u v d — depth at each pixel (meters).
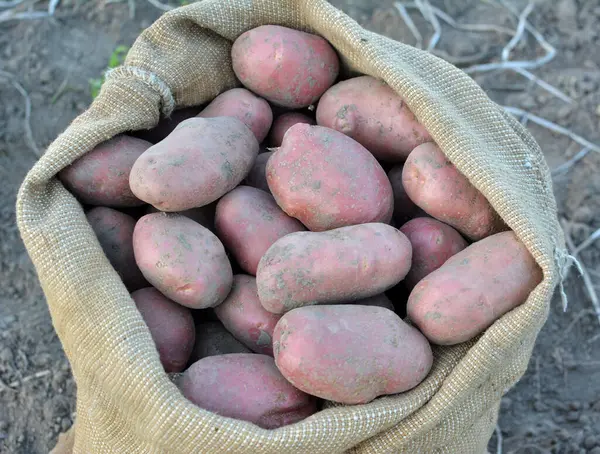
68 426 0.76
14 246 0.89
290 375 0.45
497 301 0.47
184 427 0.44
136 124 0.56
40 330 0.82
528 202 0.52
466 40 1.09
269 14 0.60
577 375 0.81
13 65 1.03
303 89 0.59
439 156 0.53
